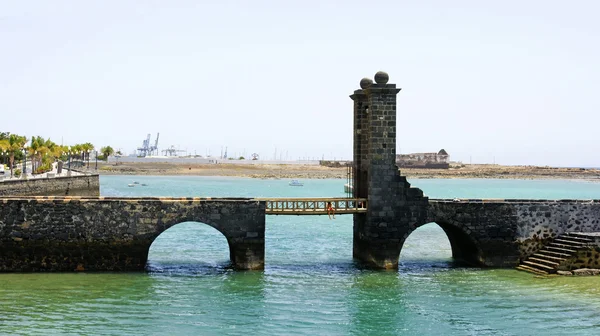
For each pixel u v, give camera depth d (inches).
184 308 1343.5
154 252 2026.3
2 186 2839.6
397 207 1764.3
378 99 1759.4
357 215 1895.9
